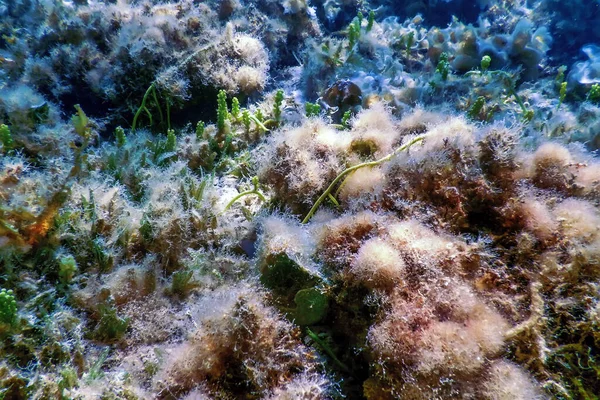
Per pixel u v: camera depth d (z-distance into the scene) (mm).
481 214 1517
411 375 1099
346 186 1794
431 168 1534
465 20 5184
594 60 3523
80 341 1323
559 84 3541
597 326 1175
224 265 1650
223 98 2471
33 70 2939
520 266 1339
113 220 1740
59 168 2002
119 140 2379
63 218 1650
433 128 1814
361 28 4148
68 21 3193
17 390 1193
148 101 2918
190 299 1517
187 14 3453
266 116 2840
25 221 1522
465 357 1064
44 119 2414
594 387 1122
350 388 1280
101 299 1452
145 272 1552
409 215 1483
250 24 3953
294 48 4203
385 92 2906
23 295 1454
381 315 1248
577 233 1340
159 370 1222
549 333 1194
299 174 1835
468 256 1303
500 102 2949
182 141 2549
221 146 2559
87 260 1627
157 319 1437
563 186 1535
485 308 1185
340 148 1913
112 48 3020
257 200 2104
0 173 1719
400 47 4094
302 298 1368
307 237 1522
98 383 1211
